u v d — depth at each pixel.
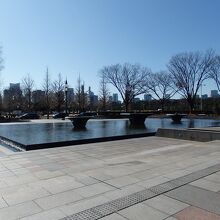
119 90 59.81
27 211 4.07
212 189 4.98
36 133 16.91
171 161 7.50
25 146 10.89
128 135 14.41
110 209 4.10
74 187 5.18
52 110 68.56
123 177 5.84
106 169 6.61
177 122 30.11
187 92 53.19
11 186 5.29
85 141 12.48
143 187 5.12
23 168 6.79
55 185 5.32
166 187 5.10
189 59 52.00
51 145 11.40
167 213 3.95
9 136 15.00
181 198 4.54
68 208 4.16
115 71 60.38
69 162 7.49
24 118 43.31
